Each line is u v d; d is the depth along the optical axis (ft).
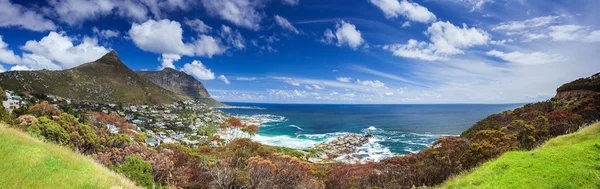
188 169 108.78
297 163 120.88
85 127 102.37
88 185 28.58
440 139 152.66
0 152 31.48
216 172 102.83
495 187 38.60
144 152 101.24
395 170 132.87
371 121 575.38
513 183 37.78
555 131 130.72
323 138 341.41
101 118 268.21
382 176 128.98
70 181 28.48
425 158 137.28
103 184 30.66
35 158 32.71
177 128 363.76
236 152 148.56
